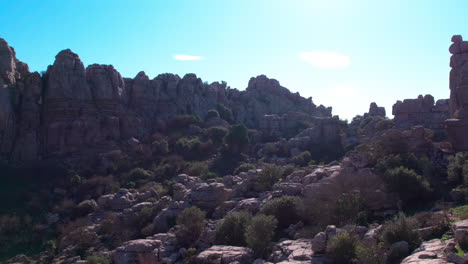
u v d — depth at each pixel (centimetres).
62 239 4200
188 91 9412
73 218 5016
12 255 4053
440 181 3102
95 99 7512
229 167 6881
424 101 6119
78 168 6488
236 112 10306
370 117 8612
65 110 6994
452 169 2933
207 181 5150
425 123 5947
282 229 3041
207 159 7294
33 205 5222
